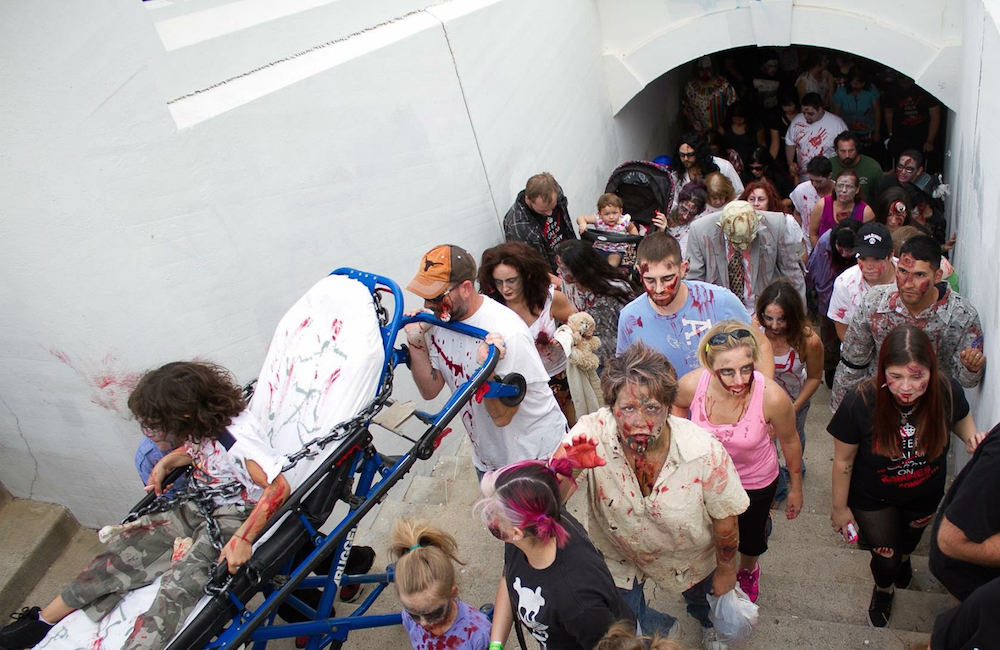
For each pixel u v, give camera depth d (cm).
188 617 253
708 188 616
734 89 1008
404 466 287
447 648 277
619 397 253
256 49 400
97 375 351
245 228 377
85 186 315
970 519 255
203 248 358
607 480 279
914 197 693
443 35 518
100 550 423
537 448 353
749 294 531
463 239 552
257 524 253
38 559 413
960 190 651
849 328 426
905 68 756
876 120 929
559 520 231
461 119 542
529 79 650
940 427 304
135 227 330
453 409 297
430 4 541
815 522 464
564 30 728
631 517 280
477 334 326
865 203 645
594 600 227
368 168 453
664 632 324
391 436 464
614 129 885
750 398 314
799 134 890
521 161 638
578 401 444
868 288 456
